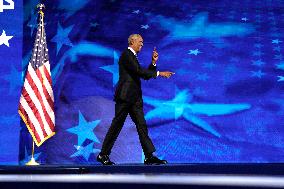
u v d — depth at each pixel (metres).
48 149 8.73
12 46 9.08
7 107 8.95
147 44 8.96
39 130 7.85
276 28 8.98
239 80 8.84
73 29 8.99
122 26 9.02
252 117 8.73
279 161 8.60
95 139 8.77
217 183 2.80
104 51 8.96
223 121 8.73
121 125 6.44
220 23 8.99
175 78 8.86
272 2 9.05
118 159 8.73
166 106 8.78
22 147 8.82
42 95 7.88
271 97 8.79
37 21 9.08
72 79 8.88
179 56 8.92
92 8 9.06
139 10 9.05
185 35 8.98
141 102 6.46
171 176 3.04
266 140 8.67
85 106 8.83
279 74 8.84
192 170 4.46
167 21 9.02
